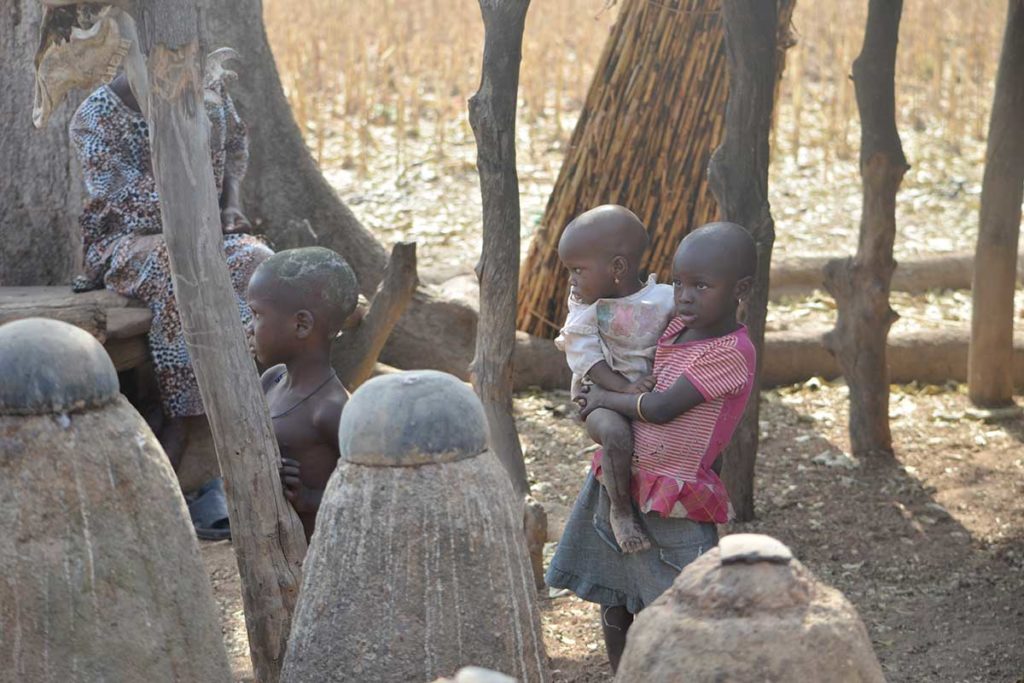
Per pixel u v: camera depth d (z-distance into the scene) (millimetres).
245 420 3199
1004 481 5965
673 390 3268
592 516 3637
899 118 13531
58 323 2367
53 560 2270
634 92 6988
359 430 2482
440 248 9383
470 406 2523
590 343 3426
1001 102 6582
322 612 2498
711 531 3439
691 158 7031
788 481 6051
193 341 3178
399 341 7191
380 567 2461
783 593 1894
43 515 2268
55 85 3367
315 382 3811
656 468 3354
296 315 3750
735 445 5504
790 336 7504
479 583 2486
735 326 3367
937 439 6539
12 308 5305
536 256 7406
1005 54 6504
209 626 2484
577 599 4824
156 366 5508
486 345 4422
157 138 3121
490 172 4270
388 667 2461
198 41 3113
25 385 2268
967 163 11891
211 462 5750
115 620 2318
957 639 4484
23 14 6199
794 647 1846
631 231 3396
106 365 2377
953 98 12594
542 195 10812
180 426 5594
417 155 12133
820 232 10000
